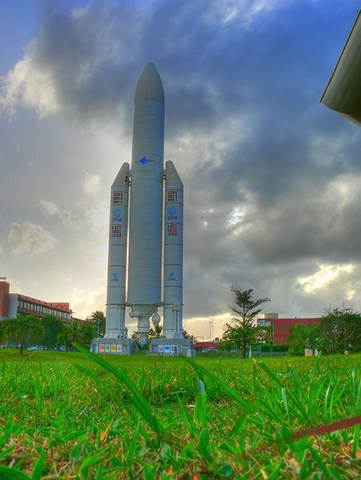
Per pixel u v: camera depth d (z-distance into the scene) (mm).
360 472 1507
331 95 4551
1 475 1253
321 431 1323
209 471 1496
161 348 73000
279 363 9828
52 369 6891
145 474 1438
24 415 3258
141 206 75438
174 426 2451
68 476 1482
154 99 79188
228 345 65250
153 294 73812
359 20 3762
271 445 1866
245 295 60344
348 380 4344
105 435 2139
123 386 3604
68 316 176375
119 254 77625
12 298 136875
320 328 43938
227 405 3367
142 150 77250
